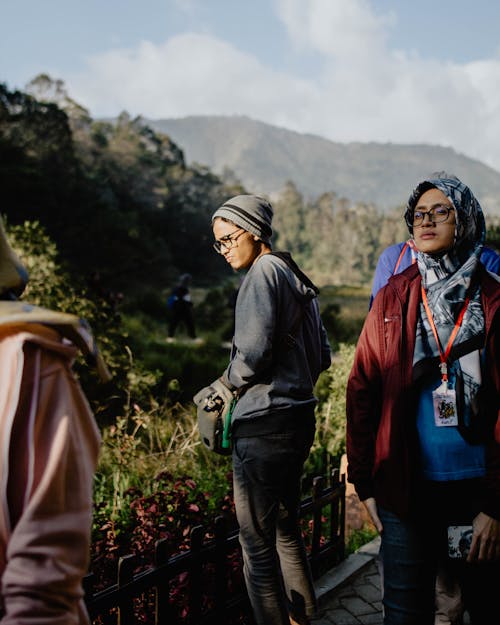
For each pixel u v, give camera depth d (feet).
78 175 238.48
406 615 6.48
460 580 6.64
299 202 583.99
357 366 7.04
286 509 8.17
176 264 310.24
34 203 195.00
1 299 3.79
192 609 8.03
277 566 7.91
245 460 7.70
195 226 321.32
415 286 6.82
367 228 507.71
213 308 88.02
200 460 16.87
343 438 18.80
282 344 7.75
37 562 3.27
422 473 6.46
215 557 8.32
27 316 3.55
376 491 6.67
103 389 23.31
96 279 38.60
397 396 6.56
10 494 3.43
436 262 6.73
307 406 7.94
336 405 19.30
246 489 7.77
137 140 379.76
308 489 16.72
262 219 8.16
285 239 556.92
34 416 3.47
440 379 6.49
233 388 7.81
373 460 6.92
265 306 7.50
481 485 6.38
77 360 22.74
